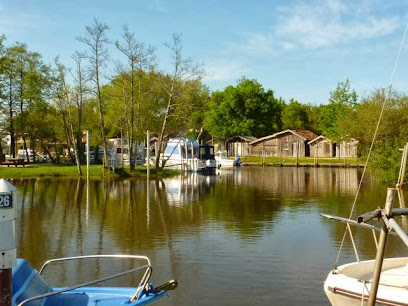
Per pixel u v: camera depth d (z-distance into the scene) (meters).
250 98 92.75
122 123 56.00
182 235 18.06
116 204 26.95
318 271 13.19
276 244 16.45
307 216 22.45
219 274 12.96
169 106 50.16
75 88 54.66
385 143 39.31
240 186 38.34
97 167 50.72
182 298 11.14
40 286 8.02
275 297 11.20
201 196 31.02
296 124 108.31
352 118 47.84
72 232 18.77
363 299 8.07
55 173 45.62
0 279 6.12
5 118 55.69
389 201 5.98
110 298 8.18
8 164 52.75
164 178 46.25
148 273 8.51
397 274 9.47
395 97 43.81
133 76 49.38
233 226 19.92
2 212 6.09
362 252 15.20
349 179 45.31
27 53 55.97
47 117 56.78
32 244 16.72
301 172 56.81
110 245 16.47
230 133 92.31
